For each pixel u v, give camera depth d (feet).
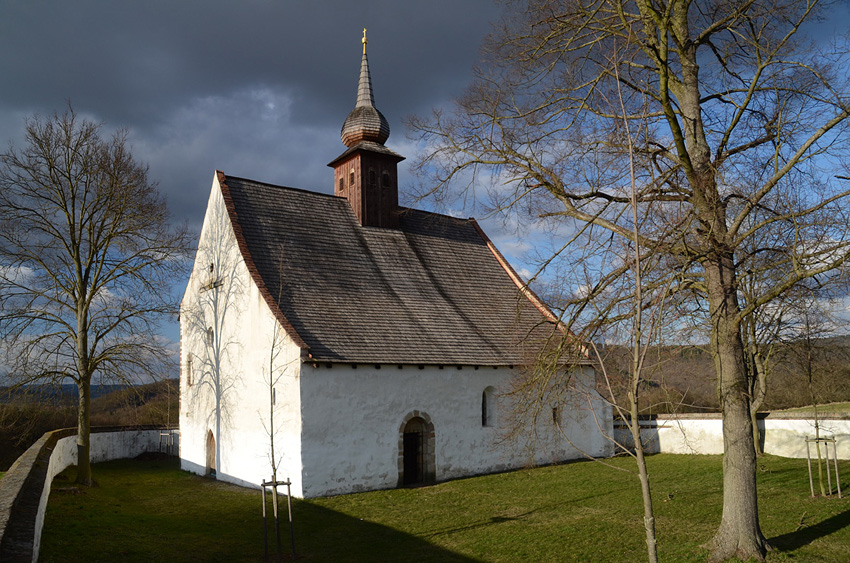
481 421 82.23
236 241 79.97
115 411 120.26
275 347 71.56
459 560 45.80
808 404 101.76
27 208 71.15
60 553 42.91
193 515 60.80
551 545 47.78
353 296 81.30
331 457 68.39
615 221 40.96
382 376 73.56
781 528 46.14
